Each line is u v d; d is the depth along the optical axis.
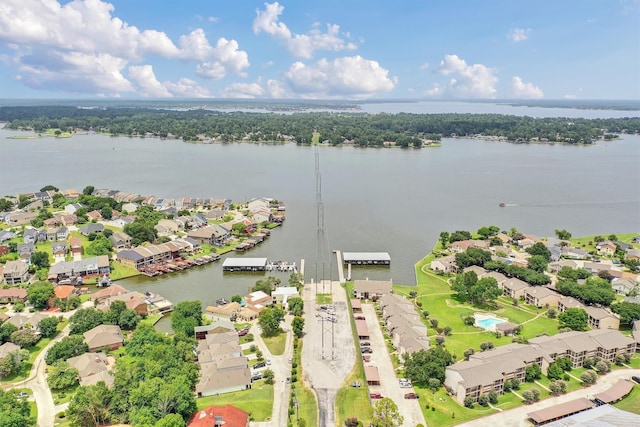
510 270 187.00
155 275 197.88
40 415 106.69
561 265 198.75
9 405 100.38
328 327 150.62
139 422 97.06
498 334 145.38
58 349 127.62
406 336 134.38
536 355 123.75
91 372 118.75
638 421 97.31
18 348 129.25
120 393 106.94
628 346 131.75
